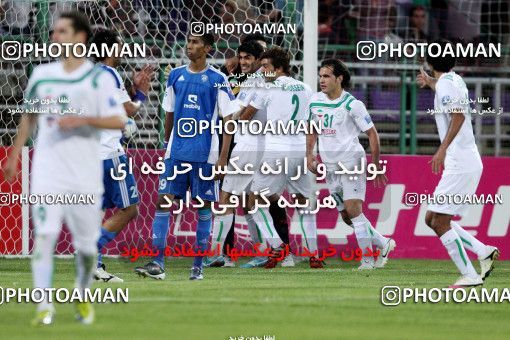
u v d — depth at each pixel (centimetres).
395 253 4109
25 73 4403
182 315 2398
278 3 4531
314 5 3984
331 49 4859
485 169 4119
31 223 4028
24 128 2211
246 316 2403
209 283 3103
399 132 4669
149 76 3497
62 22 2156
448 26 5125
